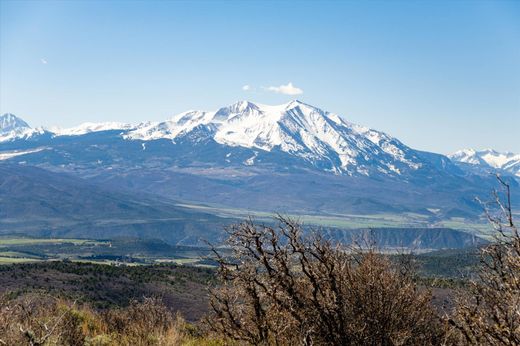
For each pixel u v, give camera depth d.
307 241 8.91
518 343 6.80
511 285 6.87
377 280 8.95
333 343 8.64
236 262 9.48
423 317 9.00
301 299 9.03
